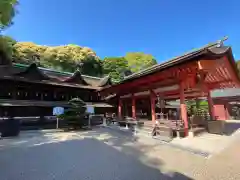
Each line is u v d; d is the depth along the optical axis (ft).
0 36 36.19
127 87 42.75
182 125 26.58
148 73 29.19
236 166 15.19
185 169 15.01
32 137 33.14
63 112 48.03
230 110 71.31
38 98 55.21
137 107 58.85
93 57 161.99
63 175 14.11
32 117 50.42
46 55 143.64
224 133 29.60
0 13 23.85
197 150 20.22
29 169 15.53
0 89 48.24
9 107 47.06
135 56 203.10
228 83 36.63
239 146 21.16
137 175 13.94
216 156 18.10
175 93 32.55
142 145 24.56
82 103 45.83
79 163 17.24
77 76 66.85
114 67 172.24
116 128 42.98
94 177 13.65
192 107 62.85
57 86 57.62
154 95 35.04
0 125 32.58
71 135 35.29
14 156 19.94
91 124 54.75
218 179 12.77
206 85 35.53
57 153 21.22
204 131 30.42
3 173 14.55
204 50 19.88
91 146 24.94
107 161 17.81
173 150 21.17
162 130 28.60
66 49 156.15
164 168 15.43
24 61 118.01
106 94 61.82
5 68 54.54
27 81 50.16
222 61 24.52
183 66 24.50
